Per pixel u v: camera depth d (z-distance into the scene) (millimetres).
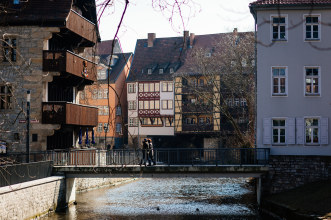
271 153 24062
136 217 20234
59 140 27016
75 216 20406
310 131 24031
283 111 24125
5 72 24797
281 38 24359
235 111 51375
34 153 22953
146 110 63344
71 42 28391
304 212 17188
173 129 61750
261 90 24266
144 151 22453
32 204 18984
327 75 23969
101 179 32250
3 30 24047
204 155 23453
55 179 21625
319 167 22141
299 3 23641
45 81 24969
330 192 18984
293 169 22250
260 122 24250
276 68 24297
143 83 63812
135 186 33594
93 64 7605
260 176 22438
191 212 21625
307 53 24094
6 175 17312
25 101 24672
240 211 21891
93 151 25141
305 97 24062
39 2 25156
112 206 23406
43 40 24672
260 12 24266
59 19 24328
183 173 22359
